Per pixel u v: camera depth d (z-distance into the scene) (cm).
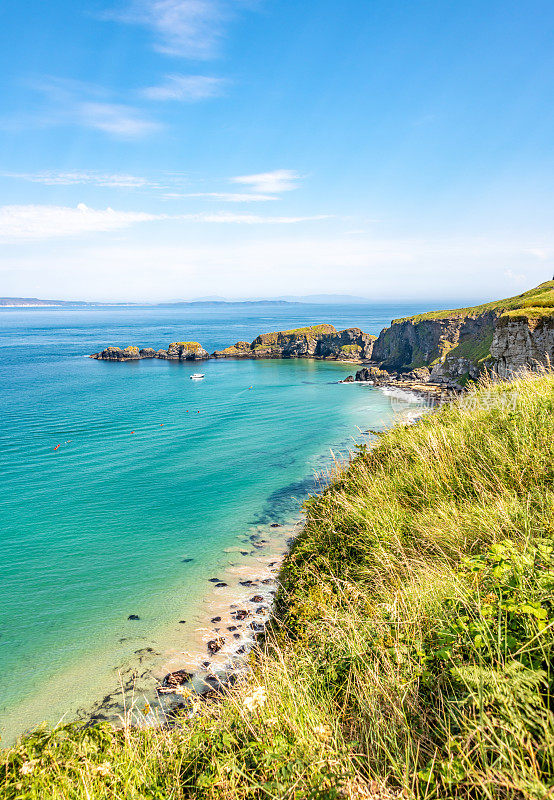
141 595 1856
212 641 1516
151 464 3788
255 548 2241
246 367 11825
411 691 339
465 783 248
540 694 273
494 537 531
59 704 1297
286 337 14725
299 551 1072
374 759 301
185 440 4584
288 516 2638
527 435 773
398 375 10025
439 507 727
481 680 286
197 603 1767
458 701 286
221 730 387
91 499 3008
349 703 390
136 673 1399
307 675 443
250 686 466
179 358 13575
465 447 866
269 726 351
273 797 272
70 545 2344
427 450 923
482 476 746
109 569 2084
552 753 238
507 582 385
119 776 347
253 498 2959
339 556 882
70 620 1703
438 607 425
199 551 2234
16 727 1222
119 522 2628
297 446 4275
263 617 1606
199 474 3500
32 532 2508
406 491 877
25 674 1427
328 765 291
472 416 1017
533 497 602
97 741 432
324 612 664
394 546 708
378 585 639
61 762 378
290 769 287
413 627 421
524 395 978
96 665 1452
